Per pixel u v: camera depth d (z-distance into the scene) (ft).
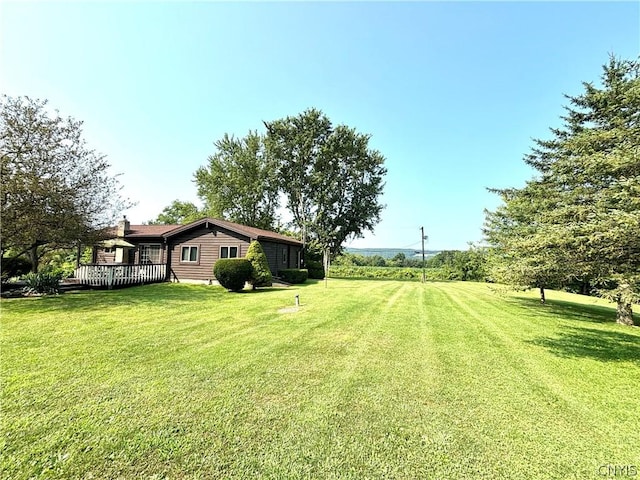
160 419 10.48
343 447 9.14
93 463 8.24
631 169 20.79
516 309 38.47
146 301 35.27
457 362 16.93
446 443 9.45
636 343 23.20
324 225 93.09
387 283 71.61
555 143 40.63
